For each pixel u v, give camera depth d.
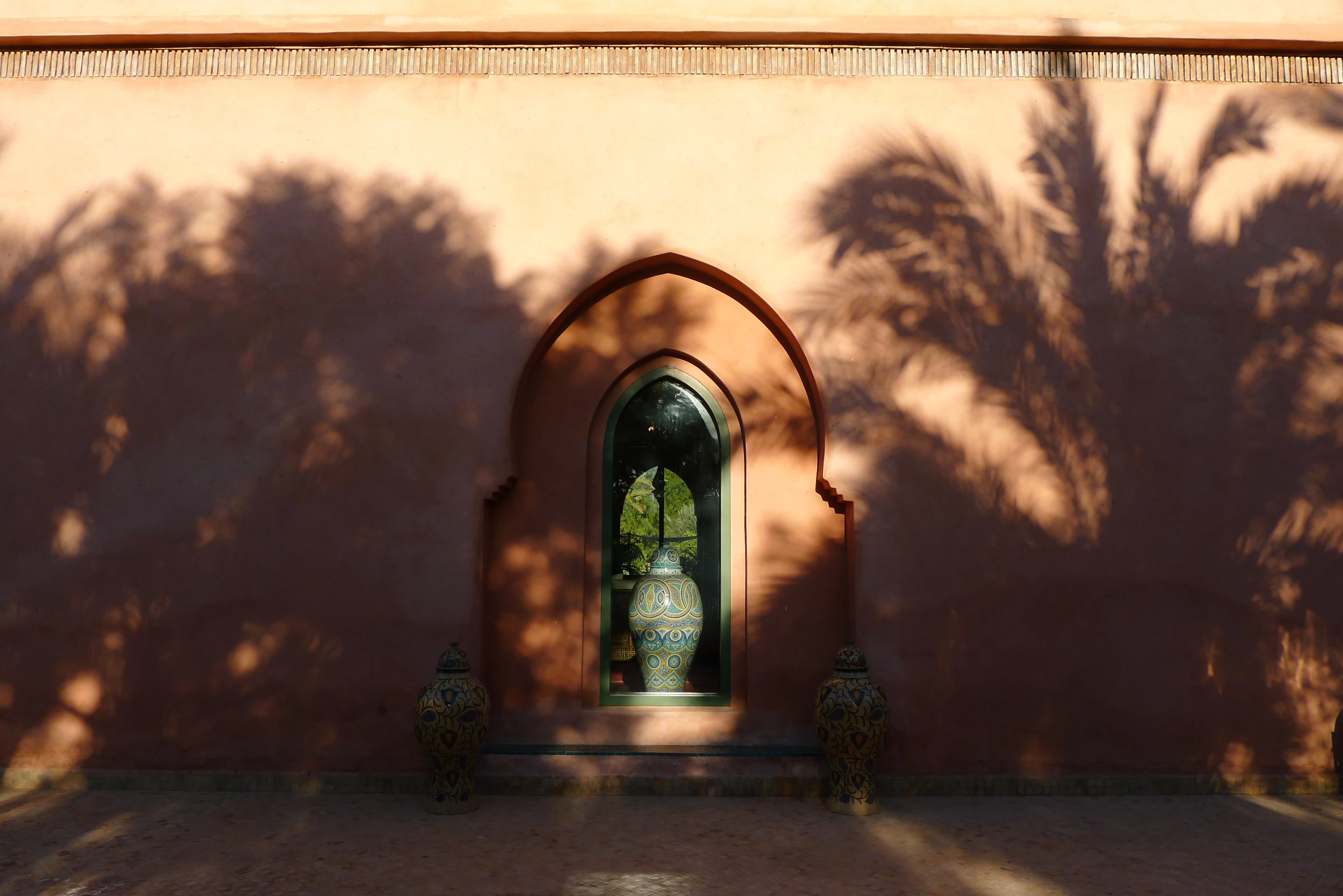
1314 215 5.85
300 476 5.66
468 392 5.70
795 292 5.76
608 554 6.05
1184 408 5.72
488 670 5.81
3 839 4.59
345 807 5.17
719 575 6.08
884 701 5.13
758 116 5.88
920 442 5.66
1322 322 5.78
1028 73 5.92
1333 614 5.62
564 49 5.93
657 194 5.82
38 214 5.86
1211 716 5.55
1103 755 5.52
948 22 5.80
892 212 5.80
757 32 5.79
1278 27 5.81
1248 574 5.63
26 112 5.92
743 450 6.09
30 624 5.62
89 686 5.57
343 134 5.86
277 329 5.74
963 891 3.97
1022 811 5.15
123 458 5.70
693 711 5.84
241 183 5.84
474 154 5.85
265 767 5.50
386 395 5.70
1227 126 5.90
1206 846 4.56
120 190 5.86
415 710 5.25
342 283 5.76
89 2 5.95
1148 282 5.79
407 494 5.64
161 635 5.59
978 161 5.85
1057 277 5.79
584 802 5.30
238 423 5.70
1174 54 5.96
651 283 6.11
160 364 5.75
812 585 5.90
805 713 5.81
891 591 5.57
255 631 5.58
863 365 5.70
